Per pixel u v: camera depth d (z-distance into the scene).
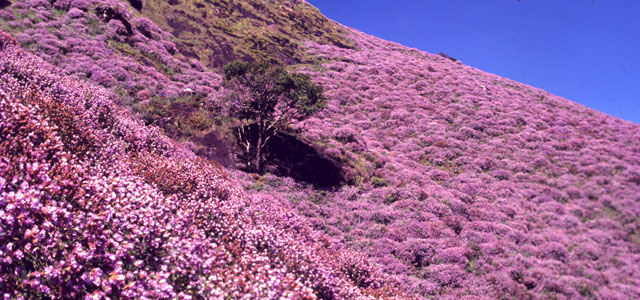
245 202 12.25
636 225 19.25
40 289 3.56
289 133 26.84
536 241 17.17
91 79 24.34
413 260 15.12
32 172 4.55
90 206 4.85
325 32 62.81
